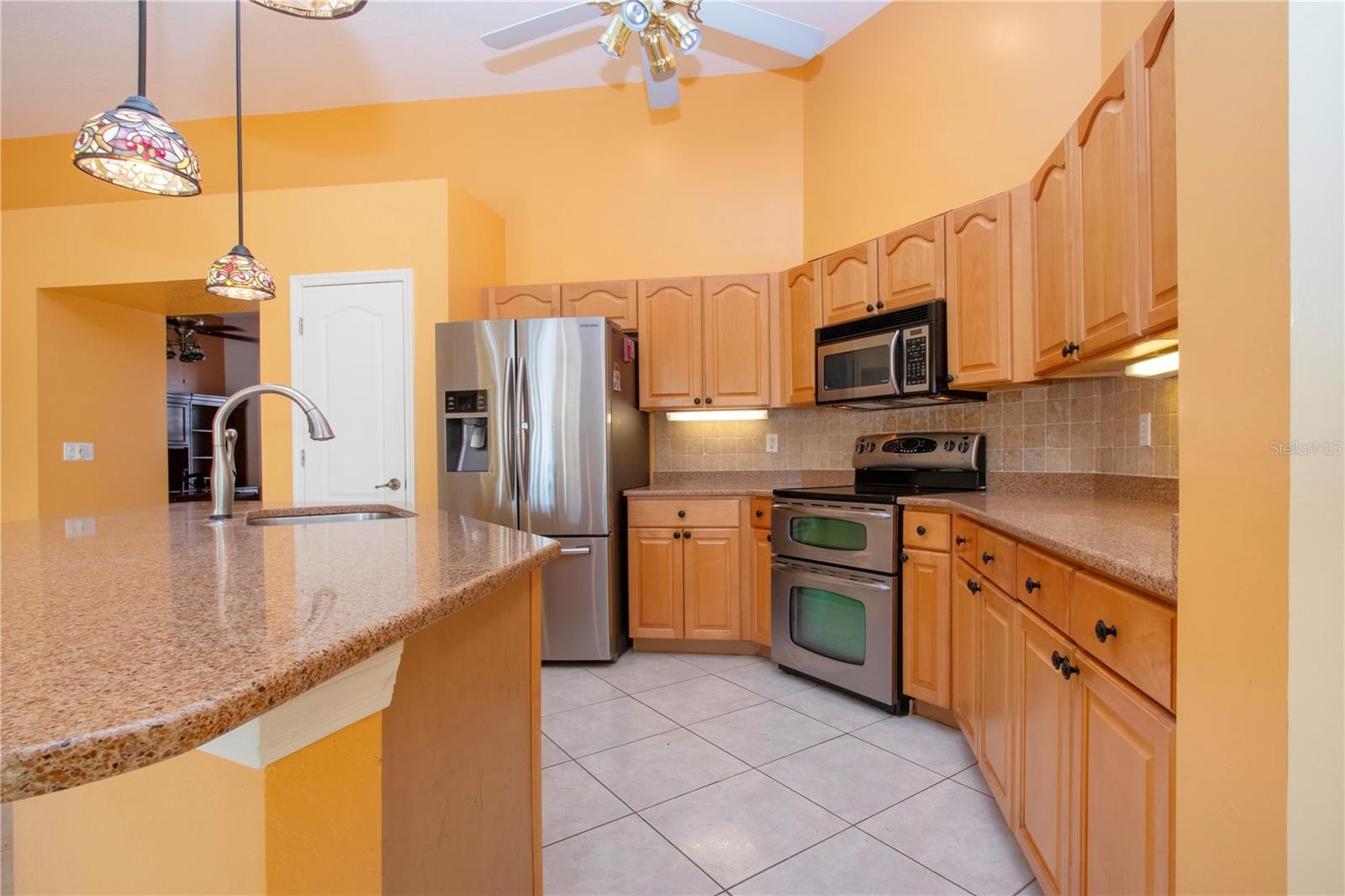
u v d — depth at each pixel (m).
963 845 1.67
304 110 4.05
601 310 3.52
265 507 2.13
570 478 3.10
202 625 0.67
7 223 3.54
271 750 0.65
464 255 3.50
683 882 1.54
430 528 1.53
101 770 0.42
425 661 0.94
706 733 2.33
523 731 1.28
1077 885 1.25
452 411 3.16
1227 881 0.71
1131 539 1.33
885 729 2.37
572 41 3.51
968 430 2.95
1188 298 0.77
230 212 3.46
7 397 3.54
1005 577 1.76
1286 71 0.62
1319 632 0.61
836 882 1.53
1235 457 0.70
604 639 3.08
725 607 3.20
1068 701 1.29
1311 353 0.61
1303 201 0.62
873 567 2.54
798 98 3.73
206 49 3.47
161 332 4.25
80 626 0.66
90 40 3.37
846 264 3.01
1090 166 1.80
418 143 4.00
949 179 2.85
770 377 3.37
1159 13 1.41
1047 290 2.13
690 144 3.83
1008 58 2.62
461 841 1.04
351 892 0.74
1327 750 0.61
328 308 3.41
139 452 4.09
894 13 3.12
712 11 2.42
